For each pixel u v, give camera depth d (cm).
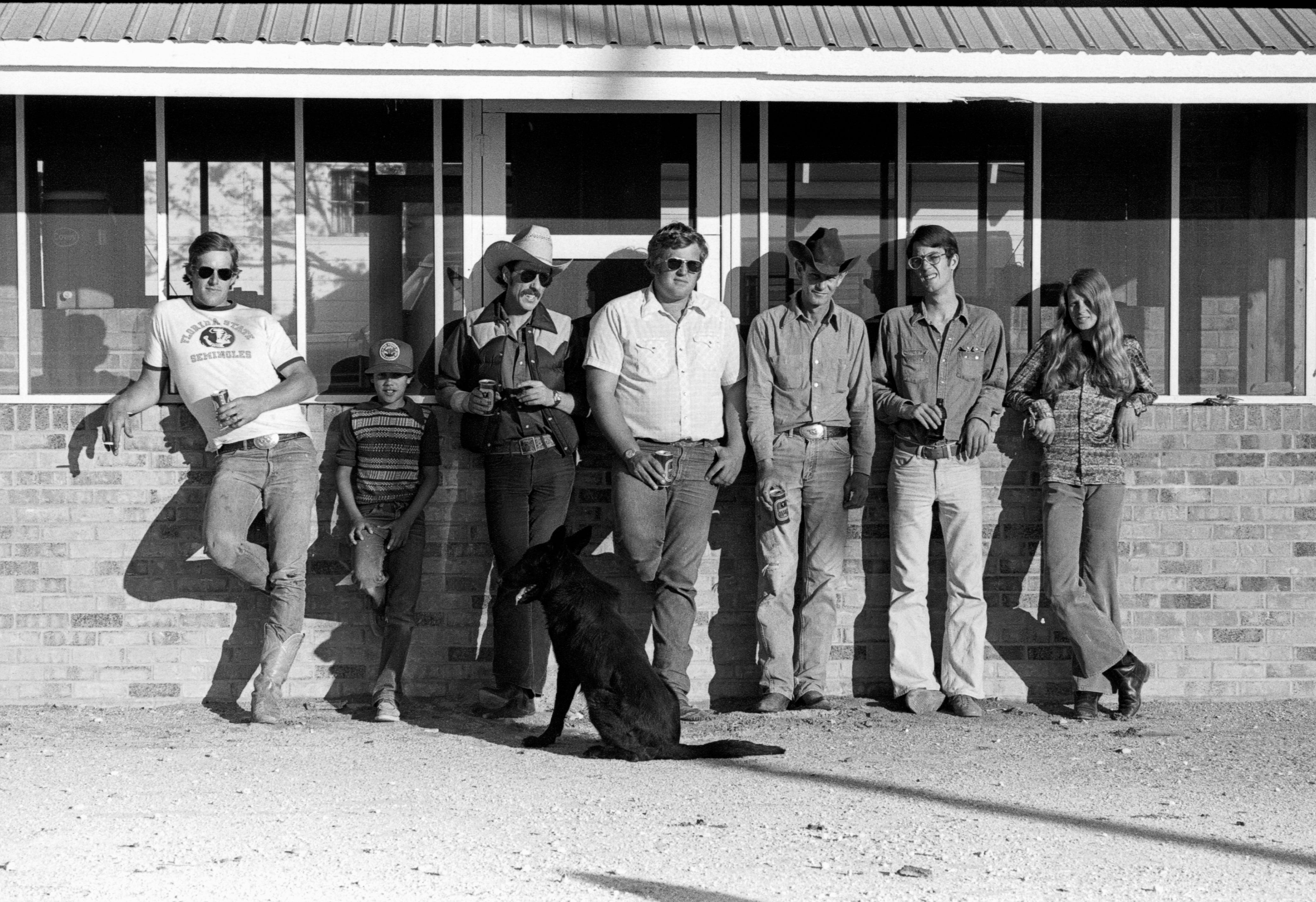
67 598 769
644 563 738
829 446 755
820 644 766
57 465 768
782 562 756
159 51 702
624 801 569
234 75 711
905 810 558
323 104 788
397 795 578
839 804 568
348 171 790
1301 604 799
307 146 788
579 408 766
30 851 490
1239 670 798
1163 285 807
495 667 743
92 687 770
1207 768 642
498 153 794
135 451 769
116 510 769
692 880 461
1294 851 502
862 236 804
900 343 768
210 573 773
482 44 711
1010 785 605
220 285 730
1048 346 771
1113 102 737
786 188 802
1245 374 809
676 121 799
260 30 713
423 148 791
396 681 745
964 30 746
